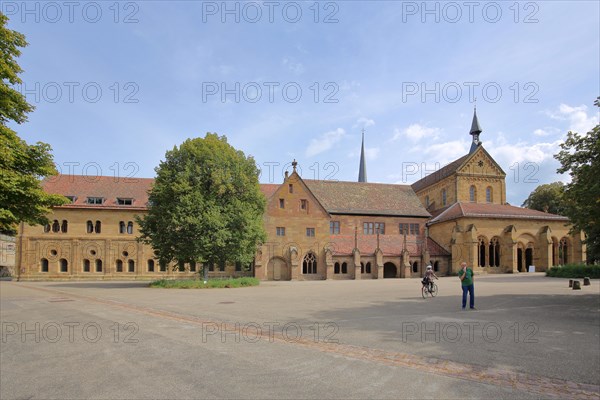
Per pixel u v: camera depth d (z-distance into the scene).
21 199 16.86
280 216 53.16
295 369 8.12
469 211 57.31
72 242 54.03
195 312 16.64
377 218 62.88
